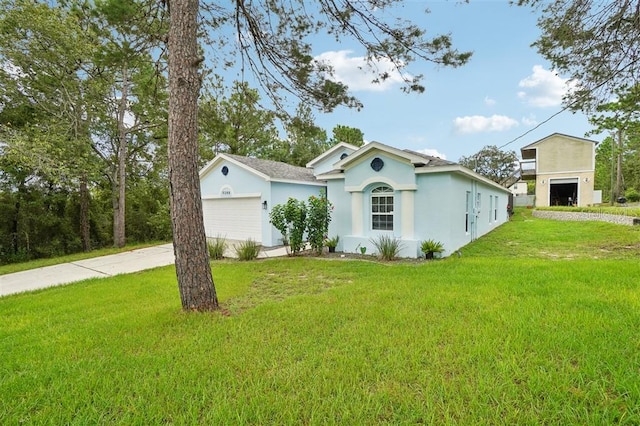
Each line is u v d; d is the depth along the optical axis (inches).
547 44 246.8
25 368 108.6
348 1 206.2
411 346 113.3
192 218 164.4
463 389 85.6
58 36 421.4
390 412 78.8
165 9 213.3
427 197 336.8
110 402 86.7
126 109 576.4
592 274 203.2
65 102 478.0
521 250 348.2
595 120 308.8
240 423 76.5
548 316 134.3
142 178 735.7
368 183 365.4
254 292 212.1
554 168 978.7
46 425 78.4
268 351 114.2
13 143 386.3
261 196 502.9
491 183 508.1
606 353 100.6
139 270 327.6
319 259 341.1
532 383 87.1
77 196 686.5
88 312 177.2
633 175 1299.2
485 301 159.5
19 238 629.3
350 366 100.9
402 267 271.7
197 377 98.3
